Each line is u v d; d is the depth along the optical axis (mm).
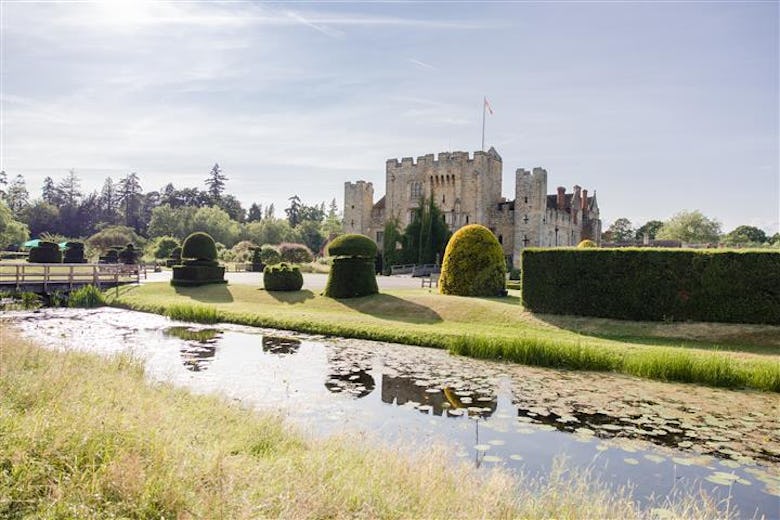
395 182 56219
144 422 5984
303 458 5645
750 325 16594
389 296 23547
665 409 9945
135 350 14523
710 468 7219
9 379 7430
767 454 7754
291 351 14969
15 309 23812
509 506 5055
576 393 11023
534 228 50094
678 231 93625
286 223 100875
